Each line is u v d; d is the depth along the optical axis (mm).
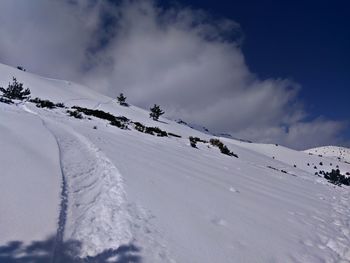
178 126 64875
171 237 5113
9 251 3588
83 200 6039
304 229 7680
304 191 15336
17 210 4598
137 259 4137
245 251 5324
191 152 21297
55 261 3678
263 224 7152
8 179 5730
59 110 29594
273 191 12359
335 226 8836
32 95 51125
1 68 61688
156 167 10883
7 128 10422
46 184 6102
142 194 6973
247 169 19141
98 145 12570
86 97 67562
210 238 5488
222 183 11133
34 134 10906
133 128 31078
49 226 4410
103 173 8281
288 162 98250
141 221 5441
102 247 4281
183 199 7484
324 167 101625
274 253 5586
